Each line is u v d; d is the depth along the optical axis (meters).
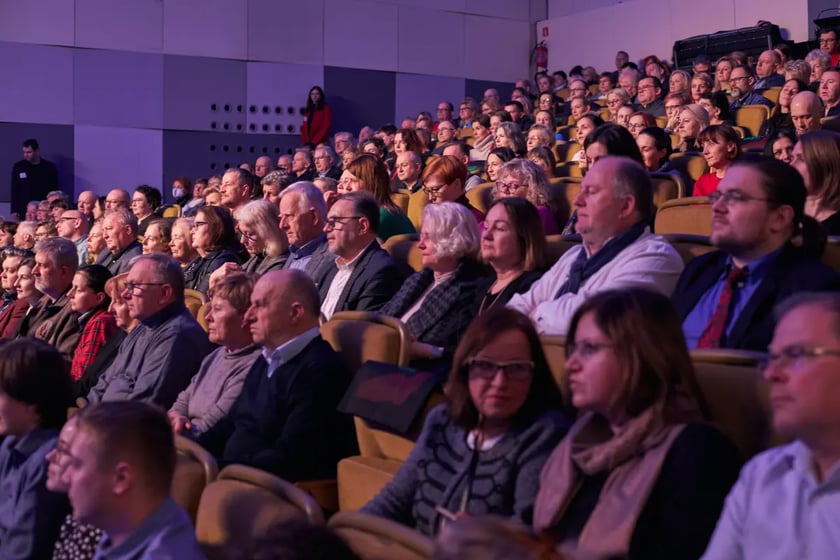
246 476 1.71
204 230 3.99
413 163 5.00
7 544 1.98
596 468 1.37
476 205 4.04
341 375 2.25
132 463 1.58
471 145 7.17
